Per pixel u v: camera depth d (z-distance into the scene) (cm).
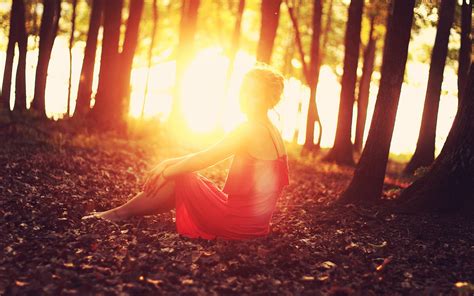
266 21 1595
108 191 845
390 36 868
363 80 2602
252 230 531
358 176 884
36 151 1188
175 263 476
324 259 531
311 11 2973
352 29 1891
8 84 1702
